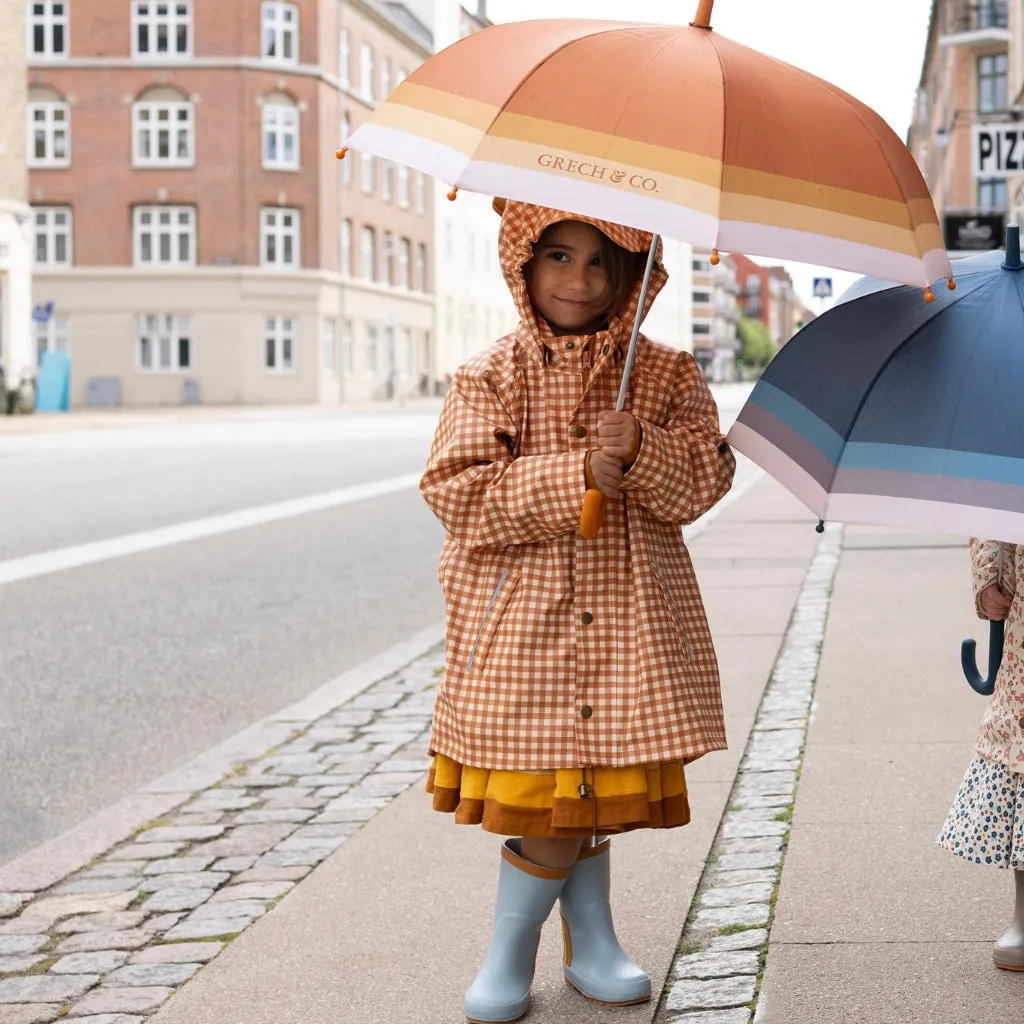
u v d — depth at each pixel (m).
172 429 31.84
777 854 4.00
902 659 6.64
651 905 3.68
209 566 10.89
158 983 3.46
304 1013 3.18
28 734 6.21
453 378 3.05
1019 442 2.70
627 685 2.89
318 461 21.22
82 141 50.56
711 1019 2.98
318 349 52.06
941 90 51.22
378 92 58.19
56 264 50.88
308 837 4.65
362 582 10.23
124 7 50.16
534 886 3.04
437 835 4.47
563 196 2.44
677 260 124.94
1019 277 2.83
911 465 2.75
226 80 50.25
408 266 62.88
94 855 4.56
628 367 2.88
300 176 51.38
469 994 3.07
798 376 2.93
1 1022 3.26
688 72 2.54
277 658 7.75
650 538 2.99
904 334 2.81
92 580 10.18
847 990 3.08
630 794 2.88
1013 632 3.11
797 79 2.65
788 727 5.45
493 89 2.59
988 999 3.01
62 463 20.42
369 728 6.17
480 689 2.93
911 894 3.64
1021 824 3.06
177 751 5.96
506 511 2.89
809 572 9.80
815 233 2.47
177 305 50.78
